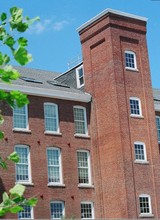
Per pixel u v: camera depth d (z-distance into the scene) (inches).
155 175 1615.4
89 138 1647.4
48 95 1587.1
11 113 1492.4
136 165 1579.7
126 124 1596.9
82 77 1765.5
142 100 1669.5
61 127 1598.2
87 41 1733.5
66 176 1557.6
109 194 1560.0
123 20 1686.8
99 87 1662.2
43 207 1476.4
